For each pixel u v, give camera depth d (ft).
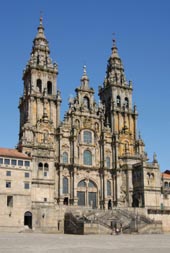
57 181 349.00
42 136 353.72
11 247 151.53
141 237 237.66
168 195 370.32
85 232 264.52
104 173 370.73
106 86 421.18
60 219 295.69
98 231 269.64
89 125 381.19
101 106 395.75
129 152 391.04
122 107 406.21
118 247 158.61
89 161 371.76
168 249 152.56
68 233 285.43
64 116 373.20
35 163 319.68
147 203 354.74
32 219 291.58
